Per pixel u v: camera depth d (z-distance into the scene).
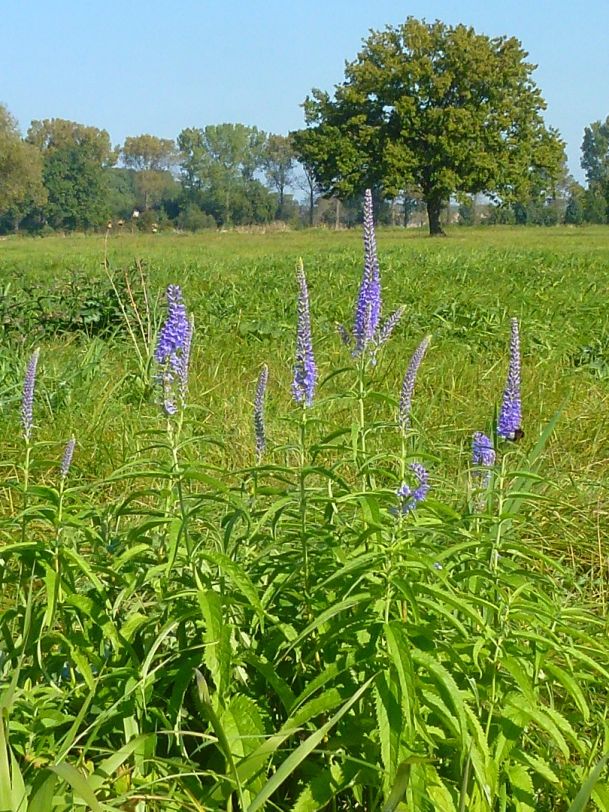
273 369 10.48
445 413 8.33
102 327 12.84
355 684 3.19
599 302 15.52
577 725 3.80
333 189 66.81
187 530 3.52
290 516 4.09
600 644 3.85
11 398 8.30
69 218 112.75
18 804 2.81
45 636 3.41
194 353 11.15
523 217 117.88
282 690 3.18
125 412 8.22
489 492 3.93
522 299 15.34
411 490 3.36
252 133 139.12
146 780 3.16
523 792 3.21
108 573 3.47
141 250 41.00
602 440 7.84
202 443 7.05
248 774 3.00
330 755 3.21
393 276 19.70
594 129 146.50
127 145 139.12
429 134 63.72
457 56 64.19
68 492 3.52
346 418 7.97
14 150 92.75
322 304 14.98
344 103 66.88
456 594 3.37
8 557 4.16
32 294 13.95
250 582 3.25
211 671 3.12
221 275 20.27
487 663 3.35
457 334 12.80
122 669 3.28
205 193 124.75
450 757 3.32
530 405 8.84
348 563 3.15
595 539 5.88
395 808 2.83
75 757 3.31
